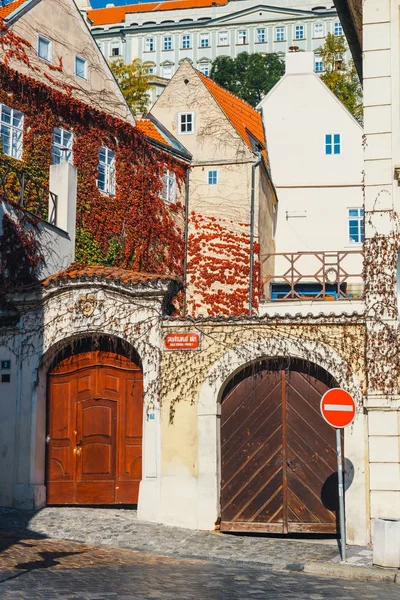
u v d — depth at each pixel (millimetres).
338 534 17516
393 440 17375
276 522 17844
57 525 17516
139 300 18891
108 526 17531
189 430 18312
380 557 14641
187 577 13586
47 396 19594
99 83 32125
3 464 19312
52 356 19594
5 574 13023
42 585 12383
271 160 42562
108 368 19359
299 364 18266
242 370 18516
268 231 39156
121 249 31688
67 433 19406
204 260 35719
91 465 19219
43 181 28562
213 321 18453
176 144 36625
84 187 30156
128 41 104312
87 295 19188
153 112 37594
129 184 32344
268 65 86125
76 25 31391
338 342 17859
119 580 13062
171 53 103250
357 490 17391
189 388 18422
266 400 18312
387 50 18812
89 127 30672
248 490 18078
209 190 36156
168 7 105250
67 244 24531
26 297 19500
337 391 15555
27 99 28359
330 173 42219
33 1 29547
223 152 36281
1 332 19797
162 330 18703
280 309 28375
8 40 28391
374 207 18344
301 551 16141
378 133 18578
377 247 18172
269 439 18188
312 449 17969
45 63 29844
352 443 17547
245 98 84000
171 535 17156
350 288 38719
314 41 99875
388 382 17516
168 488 18234
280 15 100688
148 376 18688
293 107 42969
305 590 12773
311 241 41844
